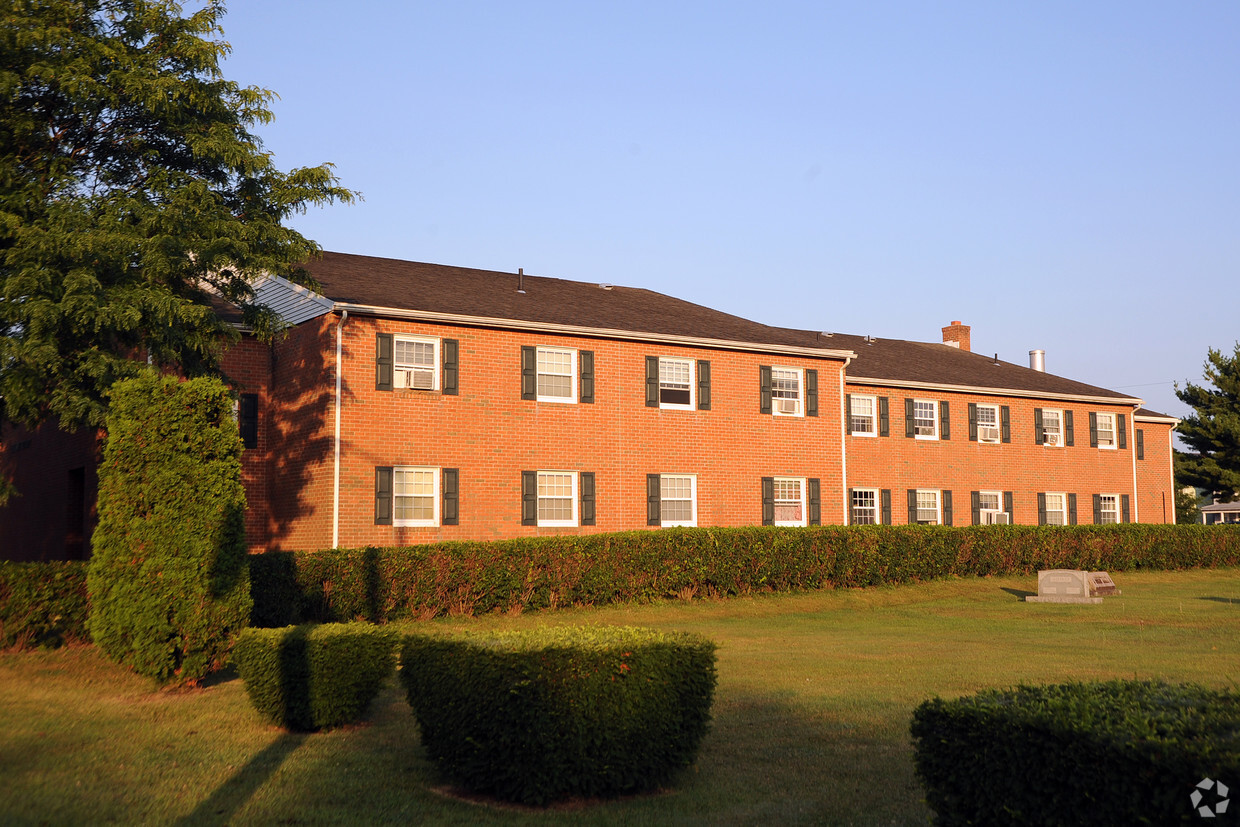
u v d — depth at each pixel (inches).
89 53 711.1
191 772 354.3
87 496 997.8
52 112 728.3
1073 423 1565.0
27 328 643.5
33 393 638.5
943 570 1143.6
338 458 934.4
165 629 495.5
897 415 1408.7
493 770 319.0
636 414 1117.7
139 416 514.6
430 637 354.0
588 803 319.3
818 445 1245.1
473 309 1045.2
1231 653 643.5
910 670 572.1
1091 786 201.3
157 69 756.0
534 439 1050.7
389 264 1227.9
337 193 847.7
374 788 336.2
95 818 298.2
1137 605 981.8
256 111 812.6
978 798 224.1
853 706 464.4
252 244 794.2
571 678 317.1
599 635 351.9
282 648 420.8
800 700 480.1
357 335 957.8
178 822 296.4
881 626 820.6
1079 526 1277.1
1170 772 188.2
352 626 446.0
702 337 1162.0
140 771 354.0
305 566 719.7
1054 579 1012.5
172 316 679.7
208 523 508.4
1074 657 625.0
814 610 932.6
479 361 1026.1
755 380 1206.9
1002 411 1499.8
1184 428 2049.7
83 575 618.5
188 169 801.6
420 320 993.5
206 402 522.6
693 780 343.3
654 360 1137.4
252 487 1028.5
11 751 381.7
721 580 962.1
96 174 768.3
